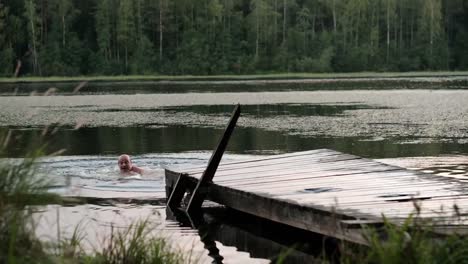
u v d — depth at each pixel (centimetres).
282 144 1769
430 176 997
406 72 8044
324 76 7381
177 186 1058
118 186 1216
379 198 829
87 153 1650
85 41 7644
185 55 7638
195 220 963
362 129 2103
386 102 3253
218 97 3781
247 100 3491
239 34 8162
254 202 905
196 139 1912
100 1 7731
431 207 760
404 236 548
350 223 672
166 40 8125
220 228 916
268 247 811
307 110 2844
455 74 7619
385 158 1473
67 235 789
